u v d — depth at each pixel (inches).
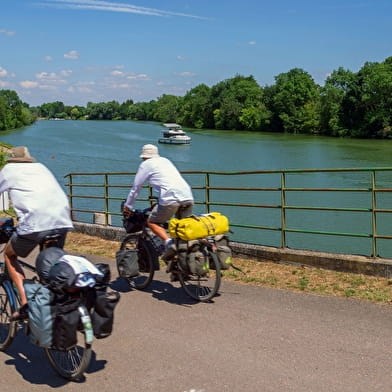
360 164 1868.8
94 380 162.9
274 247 296.7
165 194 231.0
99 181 1521.9
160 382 159.9
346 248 813.9
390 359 170.9
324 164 1886.1
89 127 5846.5
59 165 1993.1
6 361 180.1
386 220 959.6
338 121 3668.8
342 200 1144.2
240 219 1009.5
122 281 269.9
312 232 283.4
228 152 2491.4
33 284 163.3
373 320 203.8
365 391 150.9
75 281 154.4
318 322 203.3
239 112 4847.4
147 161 237.6
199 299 233.6
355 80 3560.5
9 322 184.9
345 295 233.1
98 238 390.6
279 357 174.1
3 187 177.3
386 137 3400.6
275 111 4581.7
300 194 1246.3
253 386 155.6
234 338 190.7
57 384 162.2
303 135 3944.4
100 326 158.7
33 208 172.9
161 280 268.4
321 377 159.8
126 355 179.3
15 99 5826.8
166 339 191.8
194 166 1942.7
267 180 1492.4
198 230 222.5
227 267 233.8
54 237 176.6
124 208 247.6
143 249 249.1
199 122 5393.7
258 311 217.3
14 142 3304.6
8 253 180.7
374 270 258.4
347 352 176.6
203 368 167.9
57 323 153.5
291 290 243.8
